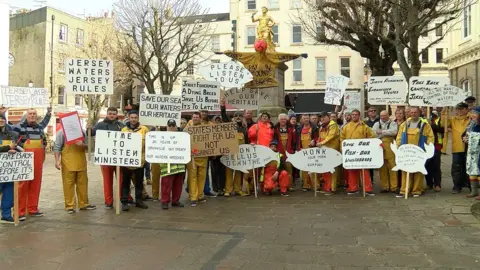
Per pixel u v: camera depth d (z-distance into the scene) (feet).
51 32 112.16
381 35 47.37
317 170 30.12
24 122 25.00
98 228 21.97
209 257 17.17
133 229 21.71
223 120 32.68
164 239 19.83
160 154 26.43
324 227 21.43
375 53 56.54
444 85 31.04
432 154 28.02
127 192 26.86
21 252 18.02
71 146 25.71
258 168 32.35
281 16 123.13
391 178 30.42
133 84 114.11
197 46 92.02
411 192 29.37
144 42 82.17
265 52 46.39
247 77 34.68
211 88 32.73
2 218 23.26
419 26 42.24
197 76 116.37
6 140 23.06
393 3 39.29
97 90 30.58
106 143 25.49
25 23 115.14
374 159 29.09
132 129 27.27
